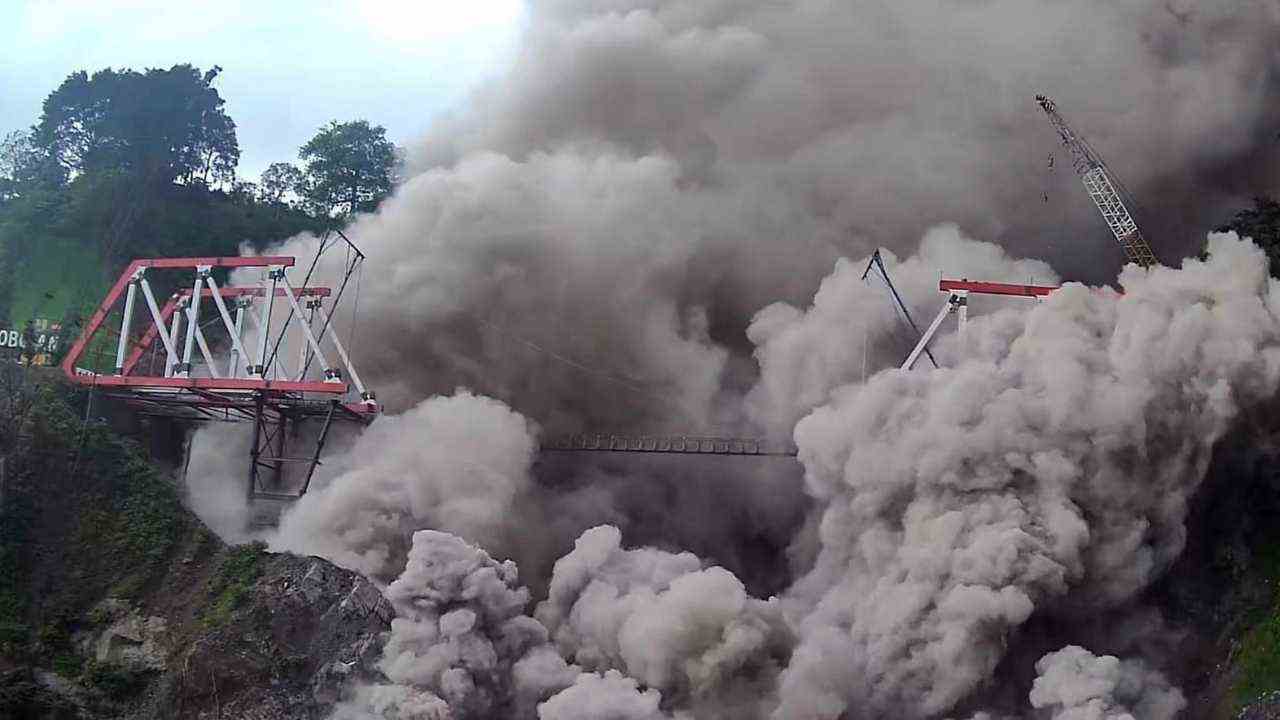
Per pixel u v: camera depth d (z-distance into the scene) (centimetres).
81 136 14188
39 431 9762
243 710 8588
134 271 10538
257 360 10175
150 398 10481
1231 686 9238
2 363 10188
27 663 8662
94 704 8631
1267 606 9606
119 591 9219
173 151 13950
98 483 9800
